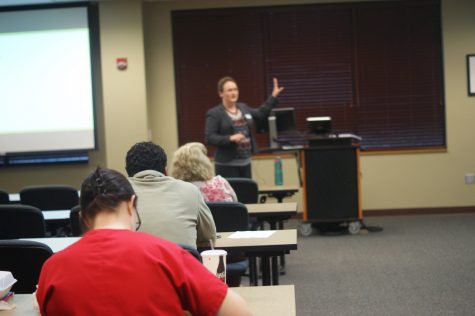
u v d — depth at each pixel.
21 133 8.00
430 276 4.71
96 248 1.40
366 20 8.09
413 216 7.92
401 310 3.87
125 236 1.42
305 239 6.58
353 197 6.73
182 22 8.23
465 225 6.99
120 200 1.48
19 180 8.15
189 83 8.26
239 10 8.18
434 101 8.11
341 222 6.83
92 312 1.34
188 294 1.38
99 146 8.09
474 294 4.17
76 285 1.36
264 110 6.01
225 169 5.75
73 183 8.12
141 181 2.62
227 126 5.71
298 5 8.12
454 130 8.03
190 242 2.56
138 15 7.78
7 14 7.96
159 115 8.20
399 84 8.11
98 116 8.05
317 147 6.71
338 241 6.36
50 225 4.48
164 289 1.36
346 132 8.15
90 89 7.93
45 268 1.41
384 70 8.11
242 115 5.83
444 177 8.05
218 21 8.21
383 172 8.08
